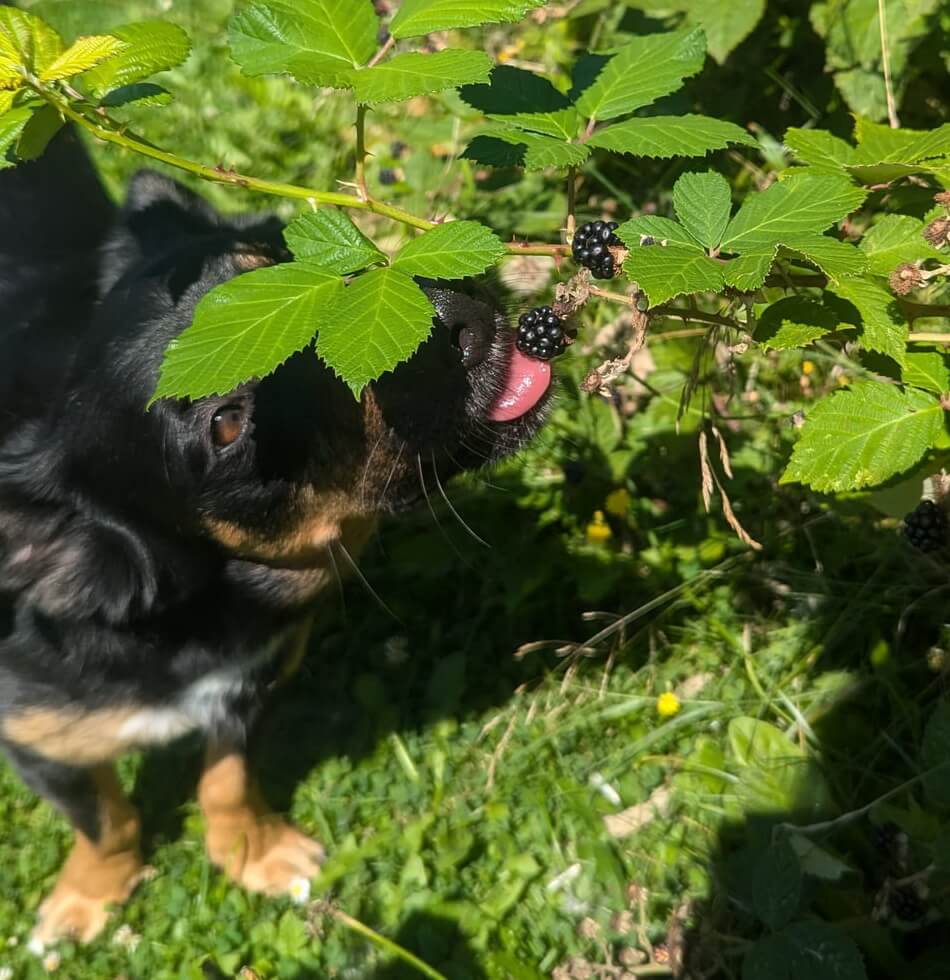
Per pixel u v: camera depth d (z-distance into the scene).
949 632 0.66
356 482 0.57
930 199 0.45
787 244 0.37
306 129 1.01
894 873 0.59
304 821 0.70
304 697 0.75
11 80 0.36
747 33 0.76
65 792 0.63
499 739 0.70
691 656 0.71
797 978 0.52
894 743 0.63
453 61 0.37
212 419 0.54
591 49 0.89
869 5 0.77
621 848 0.64
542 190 0.92
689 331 0.67
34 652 0.58
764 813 0.62
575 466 0.77
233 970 0.63
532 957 0.61
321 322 0.34
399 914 0.63
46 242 0.71
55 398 0.59
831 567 0.71
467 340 0.53
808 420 0.43
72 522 0.57
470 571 0.77
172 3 1.12
